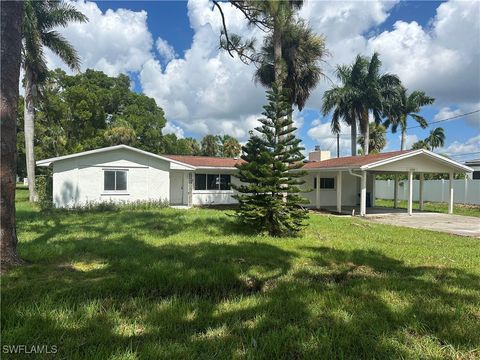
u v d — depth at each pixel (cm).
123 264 586
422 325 367
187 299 441
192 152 5472
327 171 1944
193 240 841
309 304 423
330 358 297
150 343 310
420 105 3441
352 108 2988
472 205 2445
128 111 4141
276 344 316
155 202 1825
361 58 2939
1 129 534
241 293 482
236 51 1134
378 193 3347
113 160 1767
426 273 595
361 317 385
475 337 340
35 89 2048
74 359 278
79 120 3250
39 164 1666
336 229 1150
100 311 385
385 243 898
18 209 1537
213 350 304
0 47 532
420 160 1842
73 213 1445
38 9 1991
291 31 1808
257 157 987
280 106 969
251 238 889
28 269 543
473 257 739
